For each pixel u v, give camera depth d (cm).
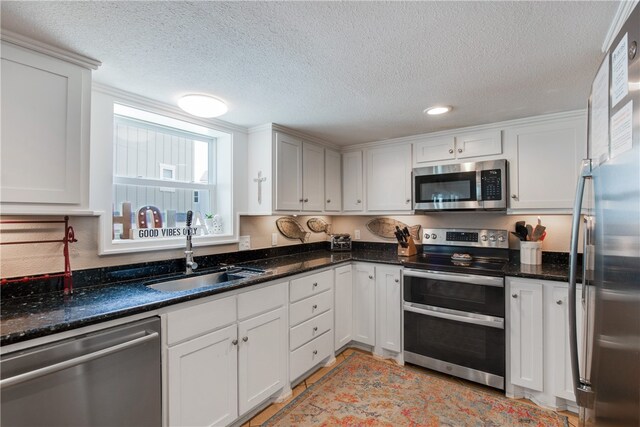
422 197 282
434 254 302
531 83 179
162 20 121
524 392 214
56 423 116
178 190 240
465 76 171
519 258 264
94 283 181
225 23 124
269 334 204
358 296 288
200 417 161
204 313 165
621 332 76
